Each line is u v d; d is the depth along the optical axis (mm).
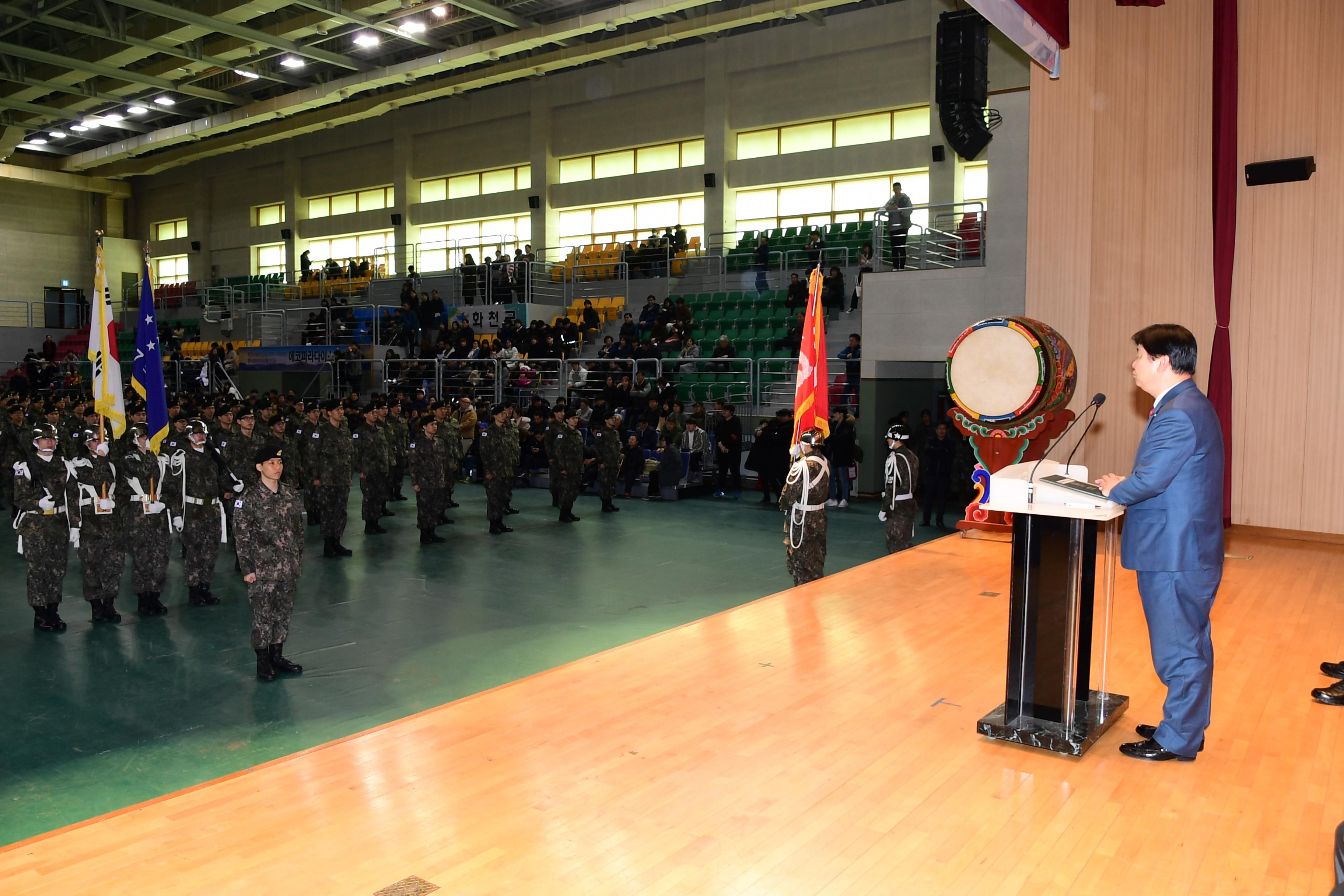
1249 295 9758
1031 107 10188
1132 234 10102
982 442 9641
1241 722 4453
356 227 31500
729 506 16109
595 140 26562
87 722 6051
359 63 23359
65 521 8133
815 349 8195
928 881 3020
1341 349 9320
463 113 28656
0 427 14203
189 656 7438
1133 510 3959
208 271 35688
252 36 21109
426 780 3828
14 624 8352
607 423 15445
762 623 6297
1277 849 3229
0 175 32688
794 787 3742
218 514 9141
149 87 25656
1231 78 9258
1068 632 4113
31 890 2984
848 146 22688
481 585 9898
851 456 15227
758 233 23484
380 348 24719
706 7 21609
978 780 3803
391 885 3010
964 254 17141
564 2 20469
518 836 3342
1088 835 3332
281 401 19984
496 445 13094
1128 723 4449
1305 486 9547
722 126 24156
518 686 5039
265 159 33438
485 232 29344
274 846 3281
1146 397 10008
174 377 28031
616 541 12609
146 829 3418
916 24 21266
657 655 5602
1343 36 9211
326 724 6023
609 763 4000
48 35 23766
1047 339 8992
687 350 20484
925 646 5738
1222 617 6457
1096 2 9766
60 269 36094
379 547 12125
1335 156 9266
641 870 3096
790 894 2947
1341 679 5074
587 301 23844
